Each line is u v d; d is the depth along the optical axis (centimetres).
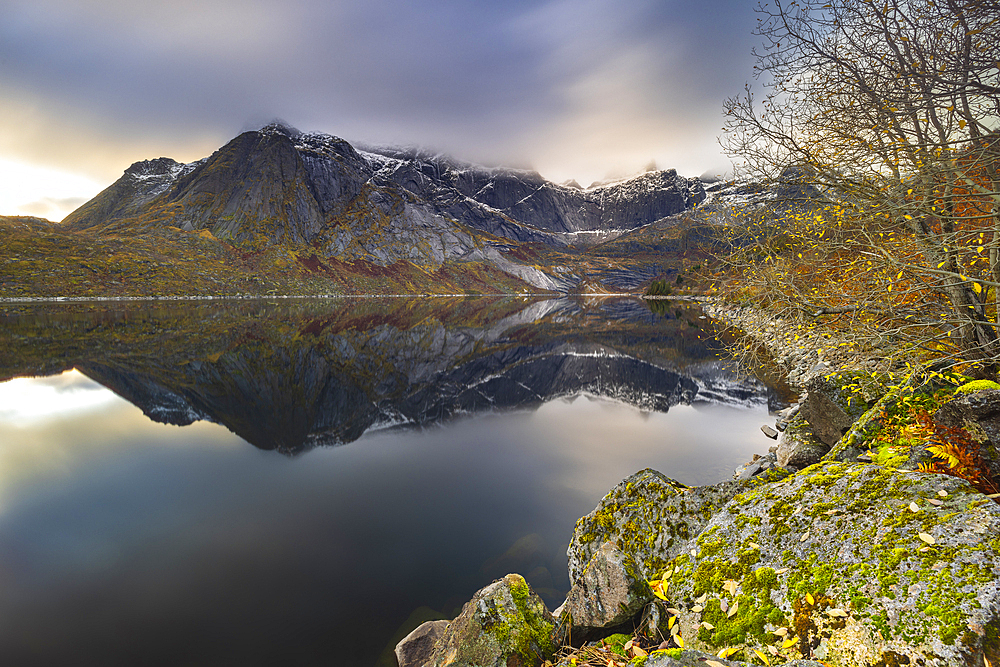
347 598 606
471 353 3111
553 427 1419
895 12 541
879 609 288
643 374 2311
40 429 1362
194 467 1088
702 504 556
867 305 704
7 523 804
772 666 301
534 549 711
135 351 2858
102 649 512
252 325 4775
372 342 3653
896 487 376
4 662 493
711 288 923
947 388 577
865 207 645
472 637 369
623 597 368
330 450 1218
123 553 712
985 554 280
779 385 1888
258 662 497
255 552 714
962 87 498
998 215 537
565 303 11000
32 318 5019
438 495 927
